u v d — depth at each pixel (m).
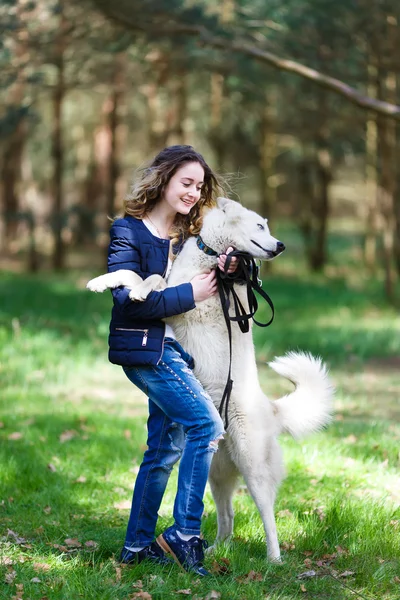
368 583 4.01
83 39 14.75
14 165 27.48
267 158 25.38
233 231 4.31
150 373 3.97
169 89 24.19
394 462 6.49
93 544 4.53
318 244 26.95
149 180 4.07
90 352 11.41
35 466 6.05
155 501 4.16
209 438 3.95
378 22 14.47
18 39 13.72
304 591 3.92
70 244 30.58
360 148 21.92
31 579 3.91
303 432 4.48
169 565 4.12
